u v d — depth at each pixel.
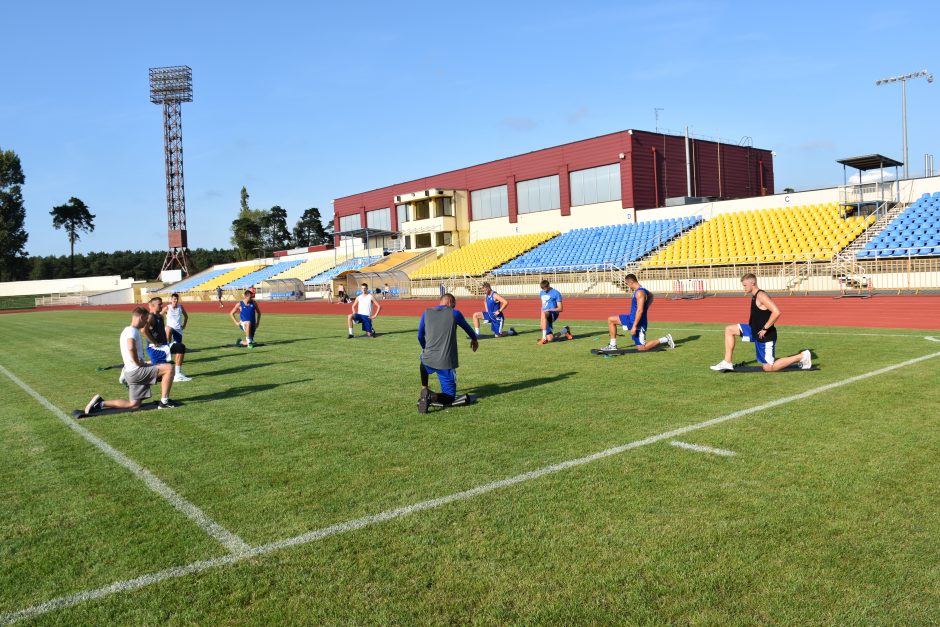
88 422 7.87
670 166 43.03
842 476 4.78
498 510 4.46
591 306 27.52
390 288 46.75
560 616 3.14
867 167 31.28
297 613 3.28
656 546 3.80
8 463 6.17
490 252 46.50
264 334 20.02
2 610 3.42
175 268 81.56
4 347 19.06
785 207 34.38
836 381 8.25
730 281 30.27
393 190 59.06
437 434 6.56
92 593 3.57
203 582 3.64
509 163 48.72
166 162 75.25
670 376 9.22
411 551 3.90
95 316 38.22
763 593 3.26
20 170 86.38
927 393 7.38
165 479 5.48
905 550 3.63
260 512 4.63
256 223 104.19
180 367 12.44
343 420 7.40
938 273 24.02
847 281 26.45
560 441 6.07
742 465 5.14
